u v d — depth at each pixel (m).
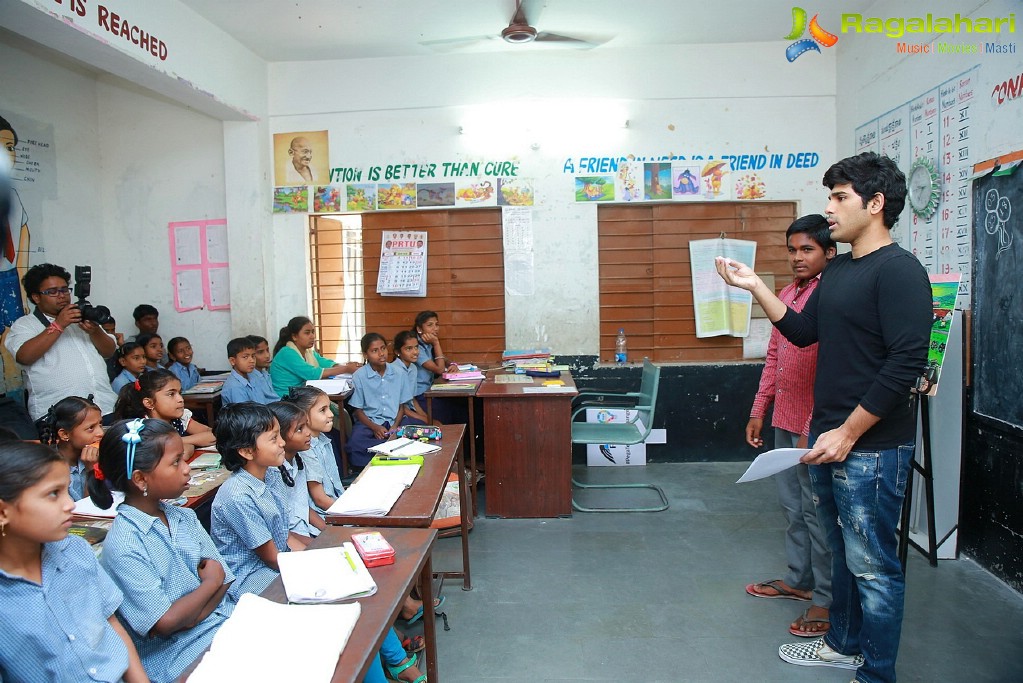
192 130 4.55
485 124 4.51
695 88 4.43
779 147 4.43
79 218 4.41
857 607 2.12
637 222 4.57
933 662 2.19
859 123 4.03
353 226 4.70
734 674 2.15
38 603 1.21
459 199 4.55
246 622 1.23
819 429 2.00
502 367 4.48
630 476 4.30
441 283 4.67
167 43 3.42
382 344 3.89
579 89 4.46
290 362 4.13
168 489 1.55
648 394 3.96
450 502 3.31
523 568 2.97
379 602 1.35
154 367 3.96
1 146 3.79
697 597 2.67
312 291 4.71
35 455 1.17
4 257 3.79
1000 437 2.73
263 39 4.14
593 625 2.47
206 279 4.62
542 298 4.57
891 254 1.80
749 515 3.57
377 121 4.55
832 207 1.88
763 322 4.57
